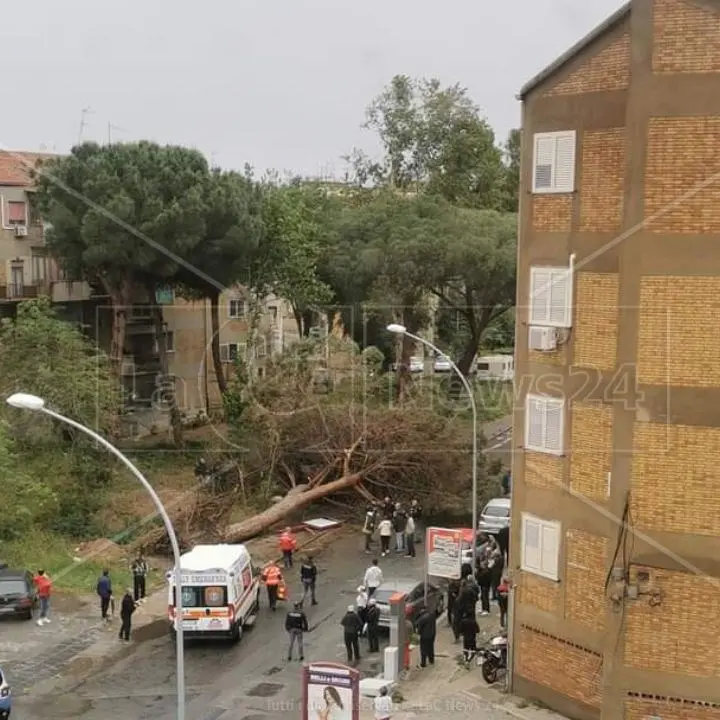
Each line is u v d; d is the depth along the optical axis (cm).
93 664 2425
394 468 3575
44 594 2714
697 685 1852
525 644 2159
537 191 2044
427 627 2350
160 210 4081
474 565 2817
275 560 3291
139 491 3769
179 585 1838
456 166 5691
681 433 1834
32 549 3200
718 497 1816
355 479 3584
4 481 3275
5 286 4734
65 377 3722
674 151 1789
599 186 1934
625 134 1866
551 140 2006
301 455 3719
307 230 4972
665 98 1784
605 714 1925
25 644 2552
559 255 2016
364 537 3556
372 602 2588
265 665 2416
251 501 3716
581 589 2017
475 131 5706
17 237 4781
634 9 1797
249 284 4878
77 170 4191
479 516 3588
